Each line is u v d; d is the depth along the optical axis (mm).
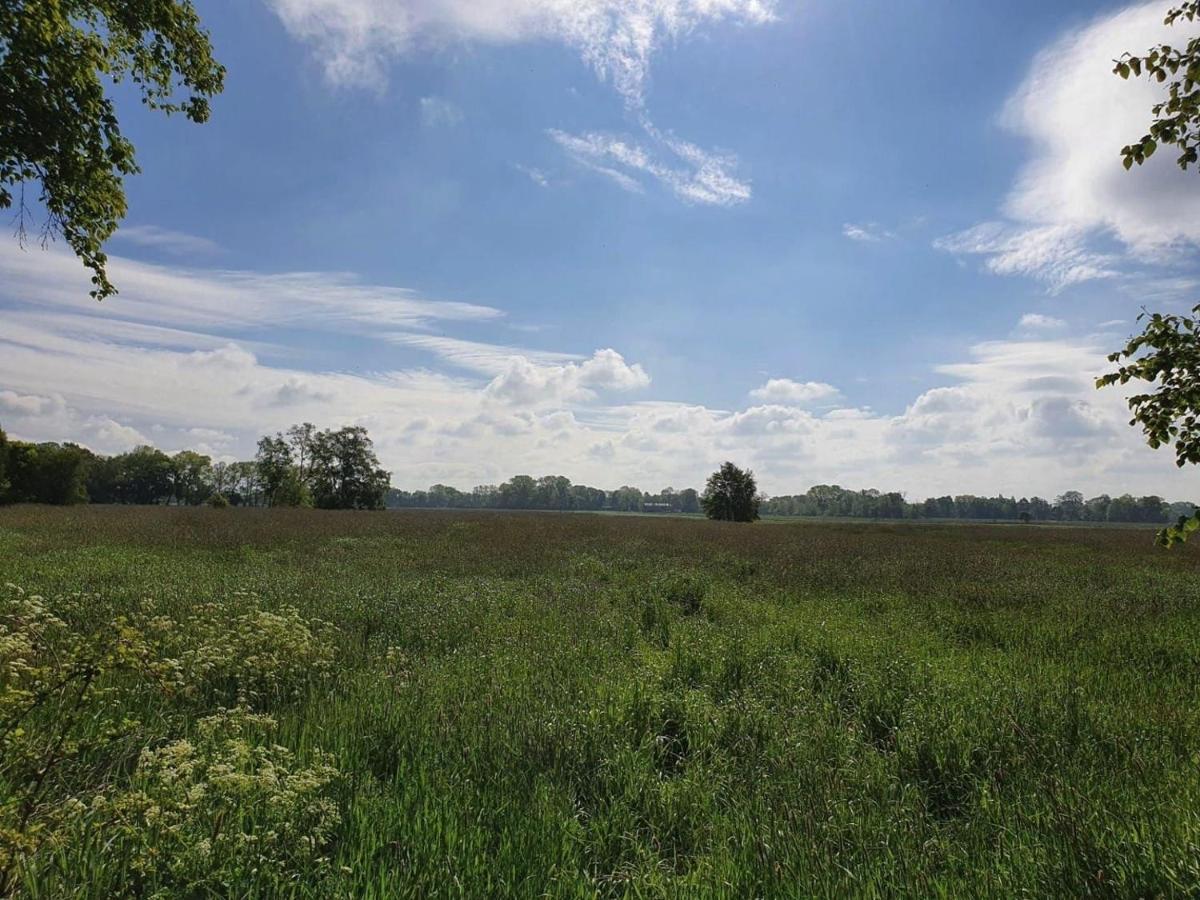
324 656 5926
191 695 4621
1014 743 4125
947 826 3318
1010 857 2805
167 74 8039
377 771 3701
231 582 10492
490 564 16172
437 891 2467
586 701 4812
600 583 13352
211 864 2402
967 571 16047
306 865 2559
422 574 13742
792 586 12922
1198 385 3406
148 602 7434
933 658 6668
